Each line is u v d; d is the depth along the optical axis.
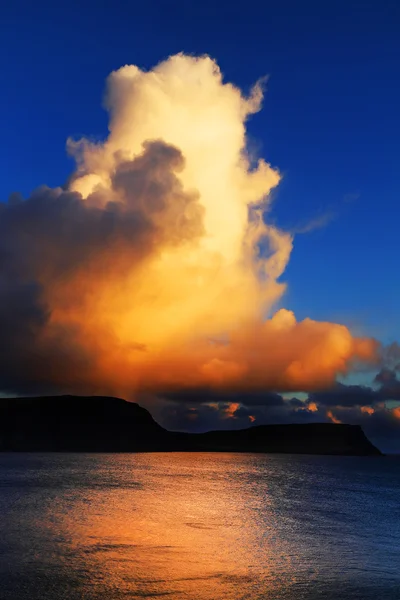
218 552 31.92
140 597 22.45
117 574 25.62
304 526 45.16
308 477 119.19
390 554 33.50
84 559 28.33
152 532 37.78
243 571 27.44
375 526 46.97
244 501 63.84
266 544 35.44
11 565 26.55
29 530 36.16
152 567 27.28
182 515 48.19
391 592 24.28
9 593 22.31
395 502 70.75
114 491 67.75
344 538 39.47
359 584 25.56
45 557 28.45
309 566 29.22
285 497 71.69
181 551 31.59
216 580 25.50
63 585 23.58
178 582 24.81
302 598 23.11
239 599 22.72
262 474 122.94
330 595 23.66
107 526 39.34
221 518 47.66
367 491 87.69
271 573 27.25
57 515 43.72
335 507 61.78
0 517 41.38
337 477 123.12
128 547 32.00
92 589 23.17
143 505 53.97
